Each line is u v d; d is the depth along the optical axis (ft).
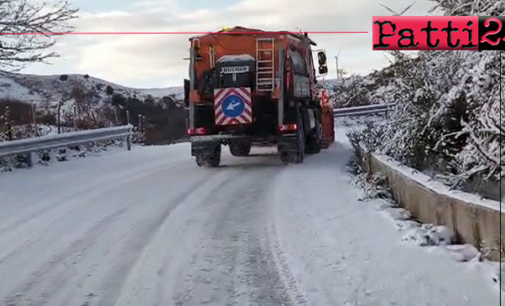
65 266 22.13
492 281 17.65
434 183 24.62
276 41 48.55
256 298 18.42
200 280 20.12
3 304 18.69
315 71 59.57
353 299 17.71
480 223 19.67
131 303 18.39
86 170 49.70
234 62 48.52
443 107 28.94
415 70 34.45
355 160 45.75
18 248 24.70
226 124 47.96
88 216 30.12
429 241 21.75
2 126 66.28
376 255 21.44
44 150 54.54
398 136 34.14
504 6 25.39
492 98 24.20
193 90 49.47
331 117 65.16
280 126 47.78
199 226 27.30
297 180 39.14
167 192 36.45
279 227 26.53
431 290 17.78
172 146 72.95
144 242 24.91
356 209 28.78
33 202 34.60
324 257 21.79
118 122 90.43
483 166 22.65
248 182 39.52
